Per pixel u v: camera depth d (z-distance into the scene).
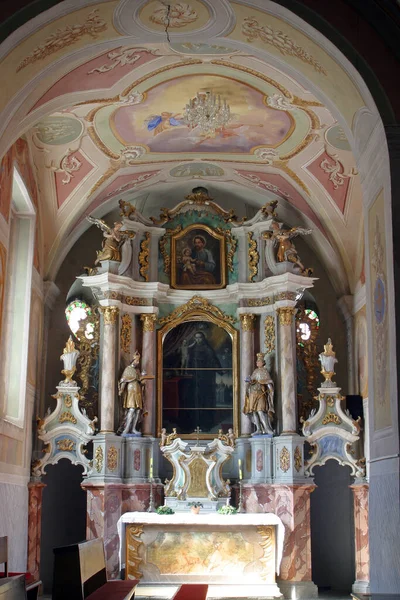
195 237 20.98
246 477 19.38
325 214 19.77
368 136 10.41
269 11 10.45
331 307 21.08
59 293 20.33
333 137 17.62
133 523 17.19
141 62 14.26
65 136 17.34
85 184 19.03
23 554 17.11
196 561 17.11
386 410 9.62
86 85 14.22
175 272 20.77
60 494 20.20
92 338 20.55
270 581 17.06
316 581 20.06
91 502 18.33
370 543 10.12
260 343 20.14
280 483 18.48
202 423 19.98
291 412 18.97
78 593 9.13
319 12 10.12
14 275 17.44
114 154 18.41
